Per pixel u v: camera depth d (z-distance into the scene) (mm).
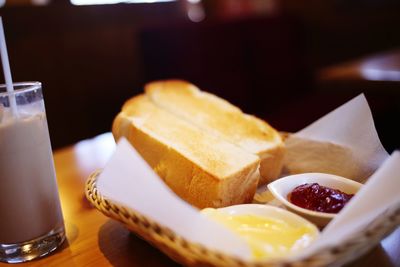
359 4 1707
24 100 322
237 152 393
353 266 302
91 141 670
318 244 247
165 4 1469
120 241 354
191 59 1192
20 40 1080
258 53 1368
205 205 353
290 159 461
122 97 1361
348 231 256
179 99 540
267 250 261
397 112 1084
